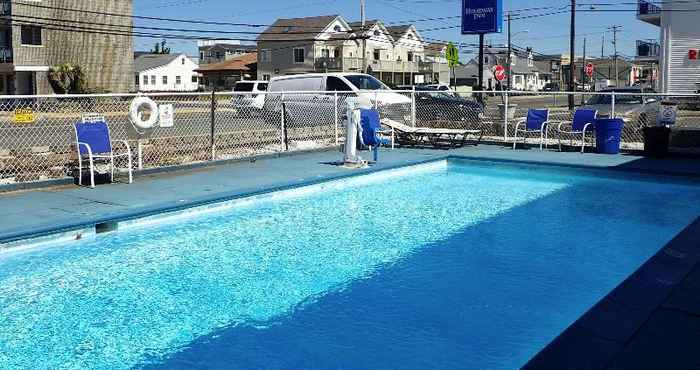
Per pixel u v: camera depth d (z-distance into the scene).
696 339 3.96
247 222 8.61
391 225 8.43
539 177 12.30
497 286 5.93
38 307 5.44
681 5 32.31
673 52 32.84
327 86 19.34
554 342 3.95
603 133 13.73
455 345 4.59
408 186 11.42
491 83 75.88
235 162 12.76
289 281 6.12
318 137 15.54
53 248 7.20
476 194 10.65
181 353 4.50
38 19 39.75
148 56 82.00
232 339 4.74
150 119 10.82
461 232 8.02
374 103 16.28
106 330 4.93
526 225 8.36
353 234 7.95
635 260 6.74
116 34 43.72
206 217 8.83
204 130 16.41
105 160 11.37
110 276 6.30
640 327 4.16
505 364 4.27
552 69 118.56
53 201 8.83
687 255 5.96
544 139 14.97
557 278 6.14
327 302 5.52
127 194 9.36
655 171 11.39
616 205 9.59
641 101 18.77
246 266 6.61
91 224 7.65
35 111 16.33
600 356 3.73
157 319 5.16
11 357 4.45
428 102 20.27
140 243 7.50
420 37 76.50
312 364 4.30
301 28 66.38
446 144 15.82
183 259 6.88
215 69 74.31
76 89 40.62
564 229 8.11
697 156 12.93
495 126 17.34
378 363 4.30
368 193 10.75
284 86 20.44
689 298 4.72
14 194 9.32
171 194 9.38
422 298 5.61
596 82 93.12
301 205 9.75
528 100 53.44
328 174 11.34
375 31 68.94
